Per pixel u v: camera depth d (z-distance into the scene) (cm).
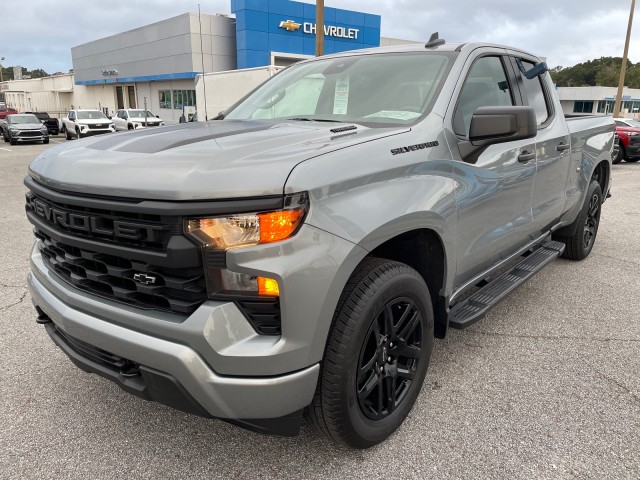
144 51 3862
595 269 508
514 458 232
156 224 183
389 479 219
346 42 3541
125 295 199
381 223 208
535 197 362
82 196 202
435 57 304
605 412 267
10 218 750
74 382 298
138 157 204
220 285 182
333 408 208
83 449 240
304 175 186
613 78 10925
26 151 2150
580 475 221
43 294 238
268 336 187
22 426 256
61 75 5397
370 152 218
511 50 368
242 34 3256
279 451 238
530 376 304
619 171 1438
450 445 241
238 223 178
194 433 252
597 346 344
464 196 267
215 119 348
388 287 217
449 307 284
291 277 180
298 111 317
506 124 250
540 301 425
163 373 190
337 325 205
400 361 249
